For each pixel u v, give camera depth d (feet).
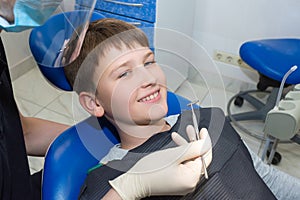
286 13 6.29
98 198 2.78
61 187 2.92
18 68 7.44
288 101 3.36
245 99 6.84
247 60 5.65
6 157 2.38
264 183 3.24
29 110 6.66
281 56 5.52
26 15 2.11
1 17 2.10
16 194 2.54
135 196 2.67
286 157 5.91
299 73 5.16
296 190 3.36
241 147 3.28
